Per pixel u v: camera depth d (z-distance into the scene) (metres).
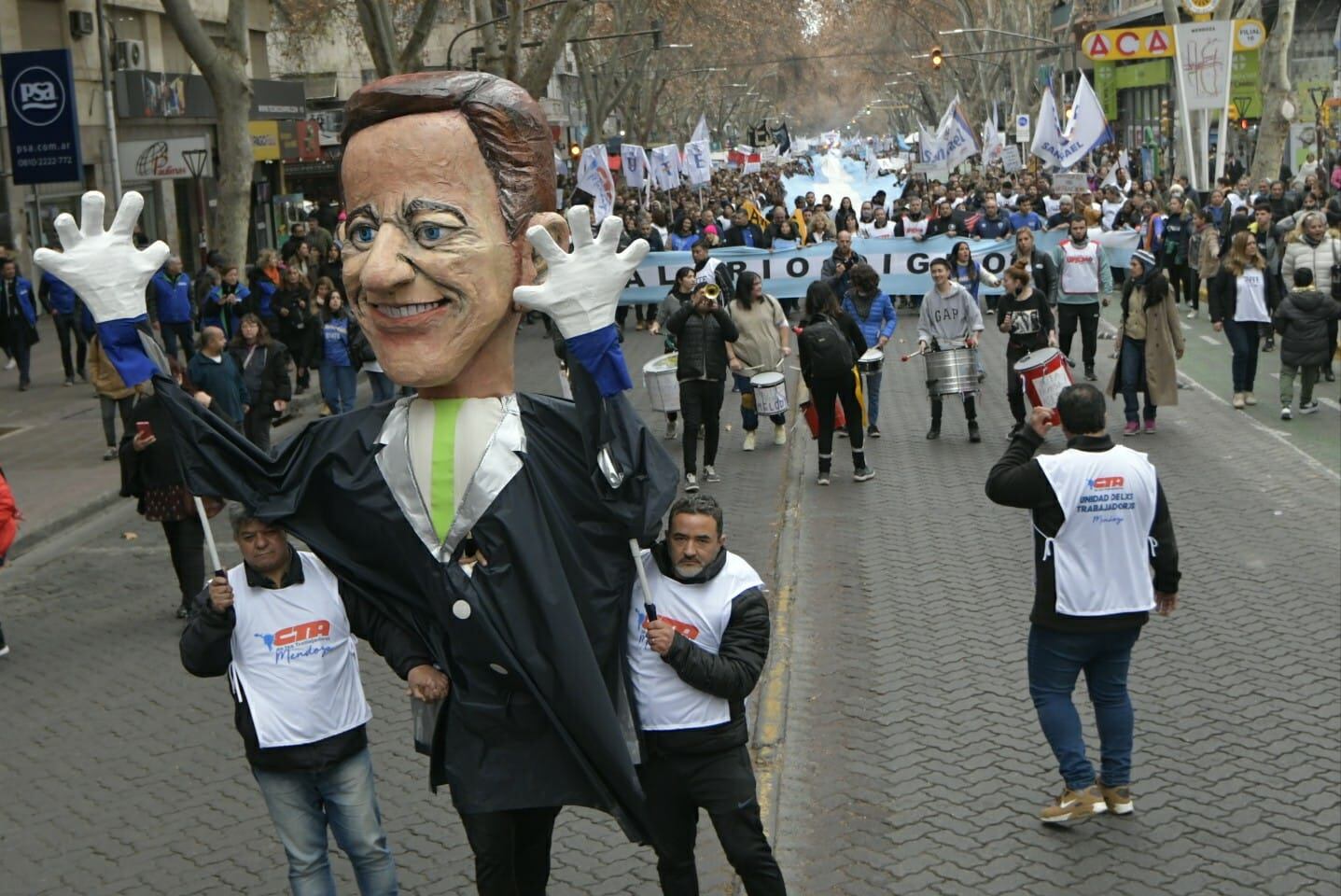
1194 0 31.38
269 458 4.77
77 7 29.64
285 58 51.62
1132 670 8.48
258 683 5.21
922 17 77.81
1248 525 11.45
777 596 10.08
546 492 4.59
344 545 4.80
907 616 9.63
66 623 10.32
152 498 9.79
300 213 41.31
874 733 7.74
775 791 7.03
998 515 12.13
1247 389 16.17
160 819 7.02
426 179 4.40
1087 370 17.62
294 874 5.30
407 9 51.31
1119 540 6.35
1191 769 7.14
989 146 51.34
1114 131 64.00
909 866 6.30
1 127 27.14
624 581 4.83
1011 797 6.92
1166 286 14.76
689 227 28.78
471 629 4.52
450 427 4.57
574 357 4.37
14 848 6.75
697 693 5.01
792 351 22.47
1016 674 8.50
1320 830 6.48
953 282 14.97
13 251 24.83
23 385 20.92
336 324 17.09
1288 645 8.80
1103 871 6.19
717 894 6.04
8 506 8.70
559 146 60.25
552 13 50.72
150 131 33.28
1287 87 29.83
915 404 17.59
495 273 4.45
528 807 4.65
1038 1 62.47
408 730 8.07
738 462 14.73
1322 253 15.65
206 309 19.72
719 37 70.00
